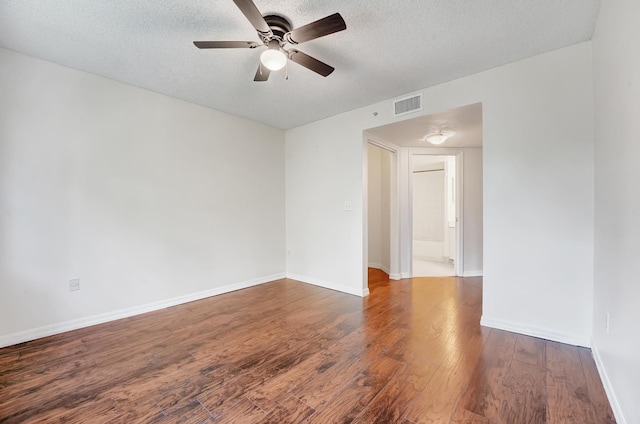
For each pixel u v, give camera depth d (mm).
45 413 1516
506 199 2523
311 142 4234
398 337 2428
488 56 2406
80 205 2664
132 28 2051
